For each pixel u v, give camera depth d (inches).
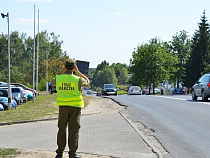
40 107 850.1
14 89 1130.7
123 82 7751.0
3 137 410.9
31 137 402.3
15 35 3612.2
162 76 3088.1
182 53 3806.6
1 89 1021.8
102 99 1157.7
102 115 624.4
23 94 1130.0
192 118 513.7
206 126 435.2
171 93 2783.0
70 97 265.9
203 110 615.2
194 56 3120.1
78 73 284.2
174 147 322.0
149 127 449.7
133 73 3248.0
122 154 294.2
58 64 3216.0
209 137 364.8
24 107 893.8
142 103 870.4
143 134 400.2
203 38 3129.9
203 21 3181.6
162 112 619.5
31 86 2488.9
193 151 303.6
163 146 327.9
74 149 265.9
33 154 294.5
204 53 3125.0
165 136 380.2
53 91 1955.0
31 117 617.9
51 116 628.7
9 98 847.7
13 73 2886.3
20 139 390.0
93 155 290.7
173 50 3843.5
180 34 3846.0
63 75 270.2
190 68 3125.0
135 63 3159.5
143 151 306.2
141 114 610.5
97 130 439.2
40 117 615.8
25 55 3673.7
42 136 406.9
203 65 3058.6
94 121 536.7
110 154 294.7
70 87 266.5
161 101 907.4
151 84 3132.4
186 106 708.7
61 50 3895.2
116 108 761.6
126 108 745.0
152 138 374.3
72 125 266.8
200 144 331.6
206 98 858.1
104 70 7027.6
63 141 273.4
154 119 528.7
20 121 565.9
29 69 3654.0
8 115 663.1
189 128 425.7
